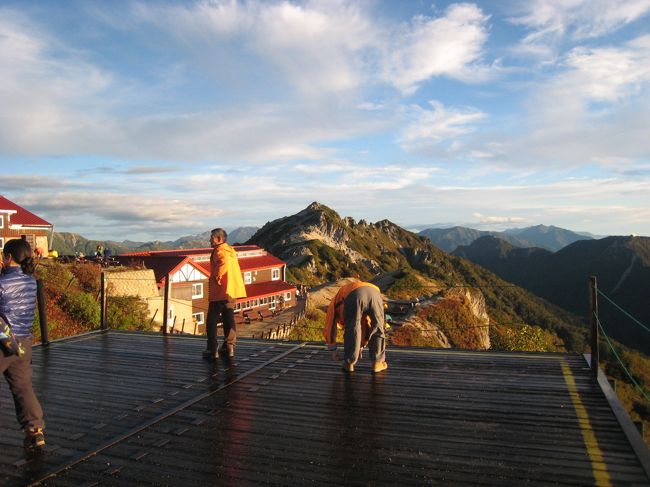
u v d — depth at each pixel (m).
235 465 3.70
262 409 4.96
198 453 3.92
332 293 52.69
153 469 3.64
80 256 28.44
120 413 4.87
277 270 48.94
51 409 5.00
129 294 25.58
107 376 6.25
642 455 3.68
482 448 3.95
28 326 3.96
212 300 7.11
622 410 4.64
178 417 4.75
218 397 5.36
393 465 3.67
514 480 3.41
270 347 7.93
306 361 6.96
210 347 7.08
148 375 6.29
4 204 35.50
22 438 4.23
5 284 3.82
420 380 5.93
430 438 4.17
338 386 5.71
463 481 3.41
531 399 5.16
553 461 3.69
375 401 5.16
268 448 4.00
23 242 4.09
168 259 32.66
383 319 6.42
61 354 7.49
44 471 3.62
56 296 18.94
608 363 44.25
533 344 32.06
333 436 4.24
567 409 4.83
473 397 5.25
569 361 6.73
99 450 3.97
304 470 3.60
